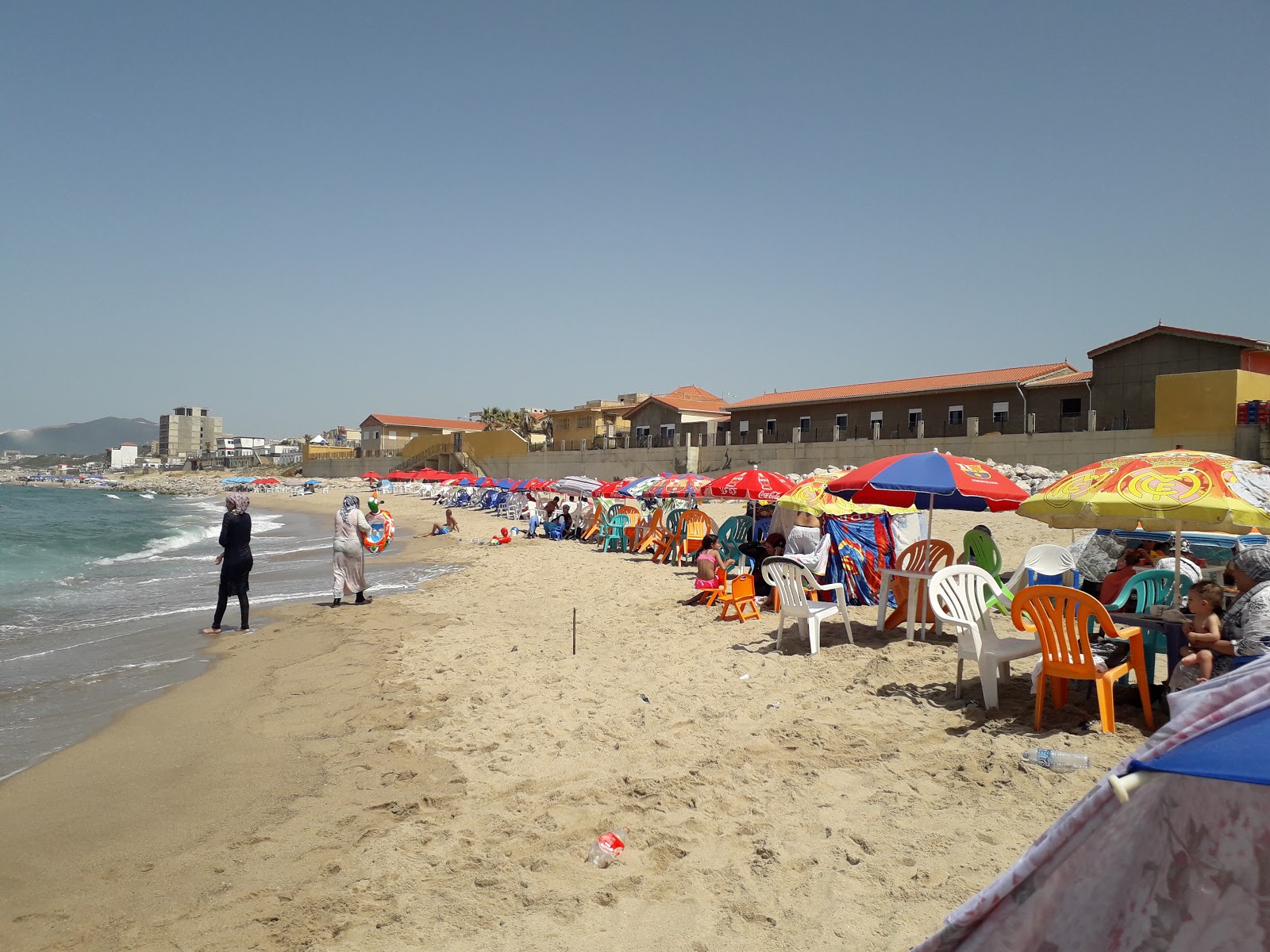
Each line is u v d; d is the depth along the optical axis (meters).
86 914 4.21
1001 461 34.53
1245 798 2.15
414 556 23.70
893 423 43.78
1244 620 5.40
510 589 15.38
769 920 3.82
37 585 17.70
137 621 12.98
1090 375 37.75
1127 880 2.24
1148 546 9.70
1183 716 2.25
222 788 5.94
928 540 9.16
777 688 7.59
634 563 19.09
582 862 4.48
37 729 7.51
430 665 9.38
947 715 6.46
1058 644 5.88
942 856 4.24
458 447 68.62
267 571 20.52
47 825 5.36
